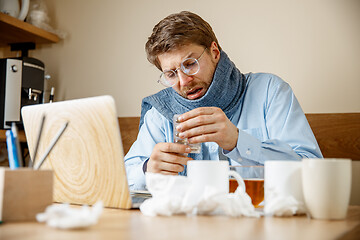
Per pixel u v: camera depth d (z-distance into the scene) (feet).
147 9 8.57
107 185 2.98
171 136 6.07
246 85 5.98
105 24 8.89
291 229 2.19
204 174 2.75
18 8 8.40
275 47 7.50
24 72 7.90
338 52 7.09
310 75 7.24
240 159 4.27
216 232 2.03
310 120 7.06
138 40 8.60
